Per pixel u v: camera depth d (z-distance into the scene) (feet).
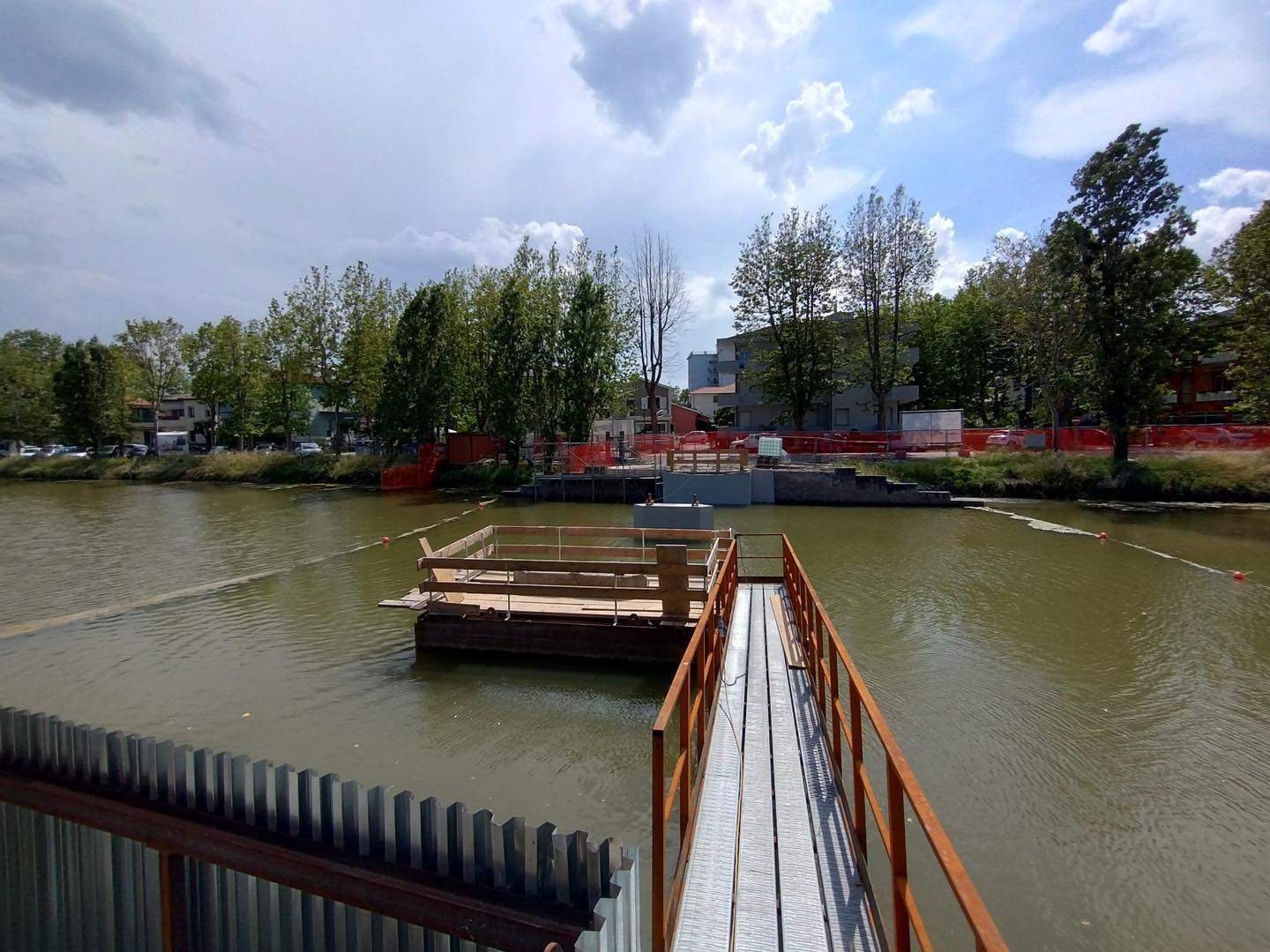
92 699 28.48
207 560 57.31
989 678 29.04
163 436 223.10
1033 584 44.80
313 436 222.69
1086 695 27.27
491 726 25.18
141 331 185.06
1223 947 14.62
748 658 24.95
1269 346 86.02
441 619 32.42
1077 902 15.99
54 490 132.46
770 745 17.95
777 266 125.49
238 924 13.06
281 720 26.13
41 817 14.87
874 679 29.04
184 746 14.35
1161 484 82.89
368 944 11.84
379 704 27.27
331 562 55.83
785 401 133.69
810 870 12.50
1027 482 87.10
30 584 48.88
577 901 10.61
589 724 25.26
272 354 153.28
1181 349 98.12
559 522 77.56
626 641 30.58
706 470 94.32
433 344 122.42
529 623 31.45
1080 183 90.89
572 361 113.91
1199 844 18.13
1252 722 24.95
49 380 196.34
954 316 149.28
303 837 13.05
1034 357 111.45
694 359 244.63
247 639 35.83
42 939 14.84
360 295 142.82
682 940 10.81
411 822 12.01
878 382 124.57
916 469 91.50
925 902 15.89
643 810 19.65
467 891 11.35
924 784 21.04
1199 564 50.01
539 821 19.17
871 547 57.93
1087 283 90.63
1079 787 20.80
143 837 13.76
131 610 41.78
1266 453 83.82
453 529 73.10
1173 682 28.50
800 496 87.61
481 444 127.54
